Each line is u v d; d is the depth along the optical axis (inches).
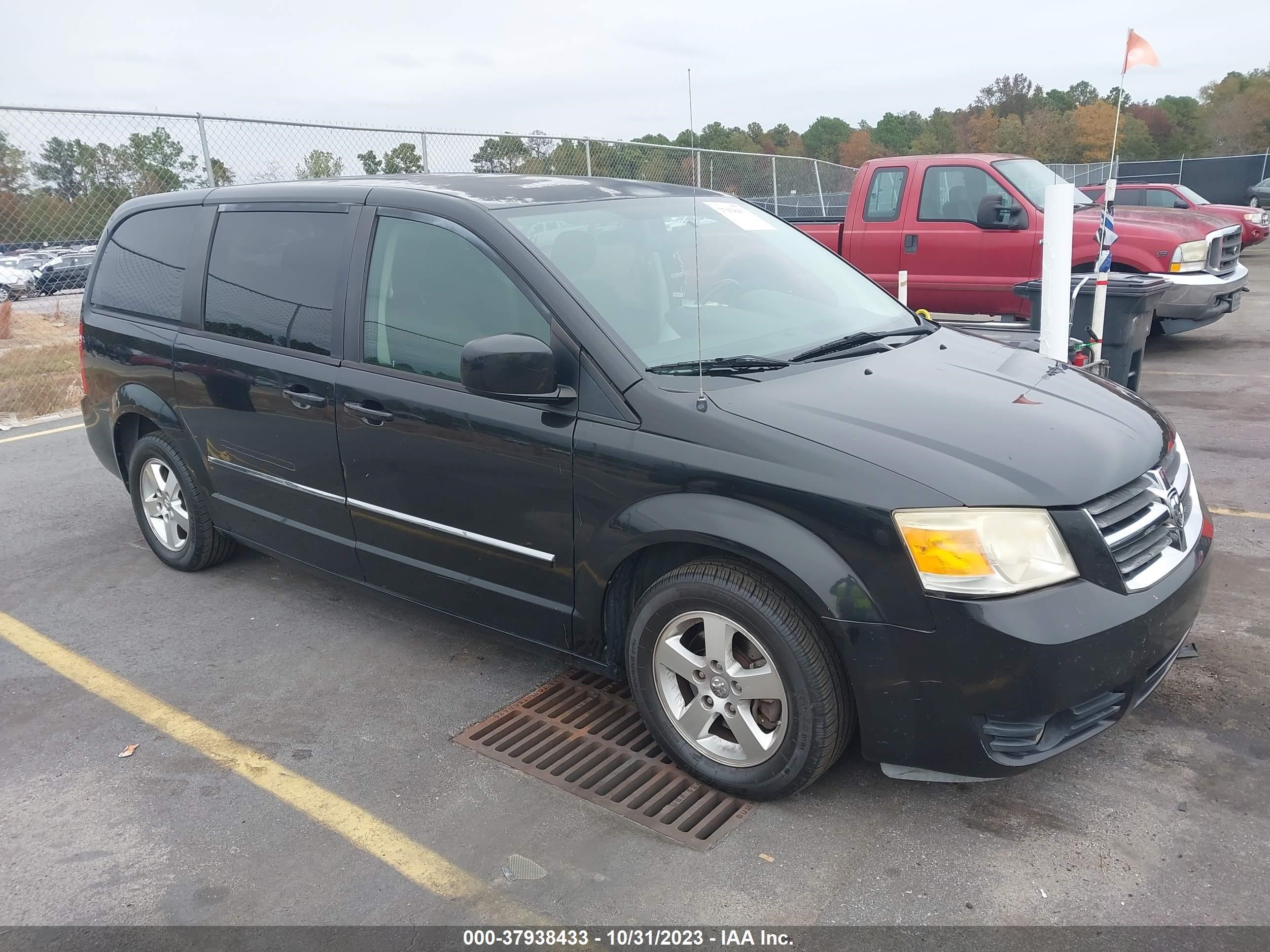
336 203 144.5
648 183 159.0
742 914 94.3
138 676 149.3
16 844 110.5
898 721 98.8
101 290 188.4
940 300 356.2
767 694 105.2
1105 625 94.5
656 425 109.6
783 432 103.7
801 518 99.3
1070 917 91.7
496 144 462.3
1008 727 96.0
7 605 177.2
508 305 122.6
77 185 351.3
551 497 118.0
